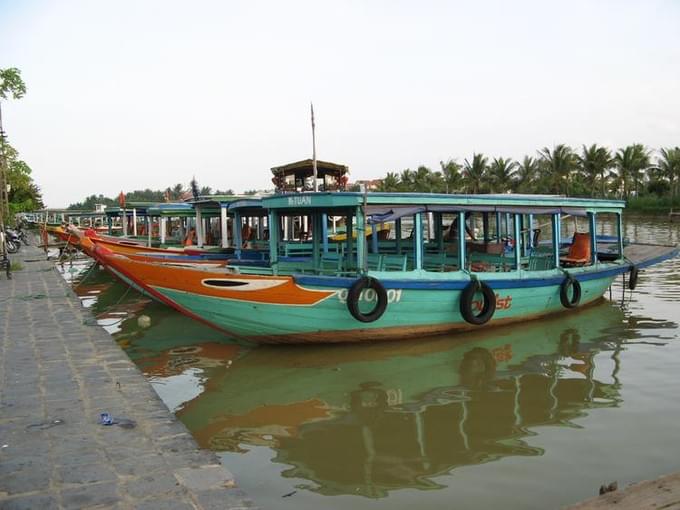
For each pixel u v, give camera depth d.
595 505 4.03
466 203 10.85
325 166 17.84
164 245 20.30
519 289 11.50
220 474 4.68
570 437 6.48
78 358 8.38
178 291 10.07
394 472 5.80
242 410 7.64
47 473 4.68
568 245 17.20
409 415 7.29
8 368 7.84
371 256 12.25
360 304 9.86
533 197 11.91
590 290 13.38
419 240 10.45
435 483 5.55
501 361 9.54
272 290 9.67
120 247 17.31
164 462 4.88
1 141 22.61
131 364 8.04
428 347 10.42
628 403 7.47
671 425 6.73
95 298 17.67
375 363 9.55
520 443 6.37
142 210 27.25
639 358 9.49
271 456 6.25
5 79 19.00
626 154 54.09
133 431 5.55
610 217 52.53
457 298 10.78
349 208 12.02
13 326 10.90
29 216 68.38
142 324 13.00
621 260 14.52
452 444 6.40
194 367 9.62
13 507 4.14
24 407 6.25
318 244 12.52
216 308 9.95
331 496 5.36
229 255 16.19
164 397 8.23
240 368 9.48
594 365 9.18
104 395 6.65
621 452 6.08
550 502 5.14
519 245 11.73
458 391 8.15
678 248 15.54
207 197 18.61
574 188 54.91
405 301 10.26
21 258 28.69
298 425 7.09
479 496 5.28
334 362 9.66
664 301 14.56
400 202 10.20
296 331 10.02
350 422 7.12
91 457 4.98
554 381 8.45
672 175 53.69
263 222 19.08
